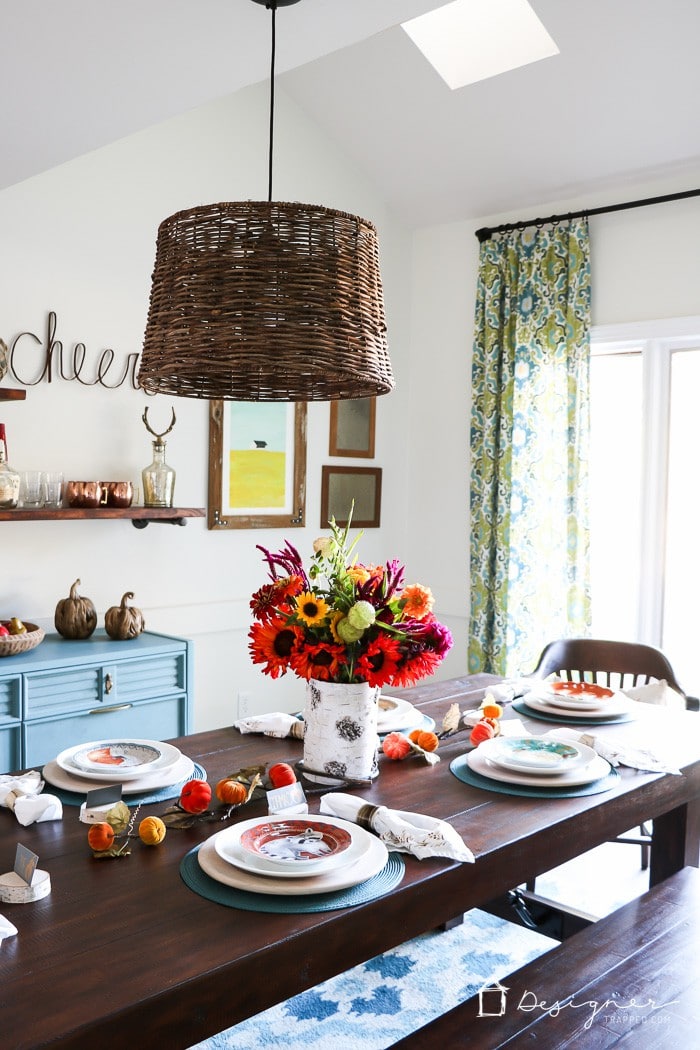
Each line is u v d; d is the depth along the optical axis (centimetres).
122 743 219
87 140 265
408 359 494
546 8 332
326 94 420
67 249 357
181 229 182
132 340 379
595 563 436
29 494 334
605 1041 158
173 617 400
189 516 371
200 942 133
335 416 459
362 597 195
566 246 417
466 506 469
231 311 175
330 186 450
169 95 236
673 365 405
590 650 327
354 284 184
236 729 245
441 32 384
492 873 169
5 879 148
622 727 252
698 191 374
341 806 179
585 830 190
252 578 431
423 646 199
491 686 296
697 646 405
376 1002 250
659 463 409
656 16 322
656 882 244
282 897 147
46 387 354
